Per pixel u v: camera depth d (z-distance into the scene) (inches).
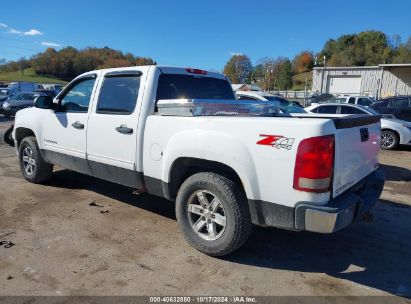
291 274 133.4
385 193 249.0
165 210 193.5
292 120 119.0
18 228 165.2
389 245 160.7
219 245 137.2
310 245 157.9
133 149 161.5
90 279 125.4
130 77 168.6
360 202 127.1
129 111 164.1
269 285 125.6
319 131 113.0
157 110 160.7
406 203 225.6
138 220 178.4
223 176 136.7
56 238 155.9
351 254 150.9
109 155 173.3
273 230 172.4
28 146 229.6
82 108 191.2
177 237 160.1
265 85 3149.6
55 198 208.2
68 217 180.1
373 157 155.6
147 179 160.2
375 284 128.6
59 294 116.5
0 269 129.9
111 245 150.9
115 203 202.4
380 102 491.2
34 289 118.6
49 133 210.4
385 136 454.3
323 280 130.1
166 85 167.8
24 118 230.4
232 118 131.4
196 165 145.6
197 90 185.8
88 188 228.5
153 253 145.1
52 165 230.2
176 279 127.1
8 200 202.7
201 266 136.3
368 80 1481.3
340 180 123.8
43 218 177.9
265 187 123.6
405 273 136.7
